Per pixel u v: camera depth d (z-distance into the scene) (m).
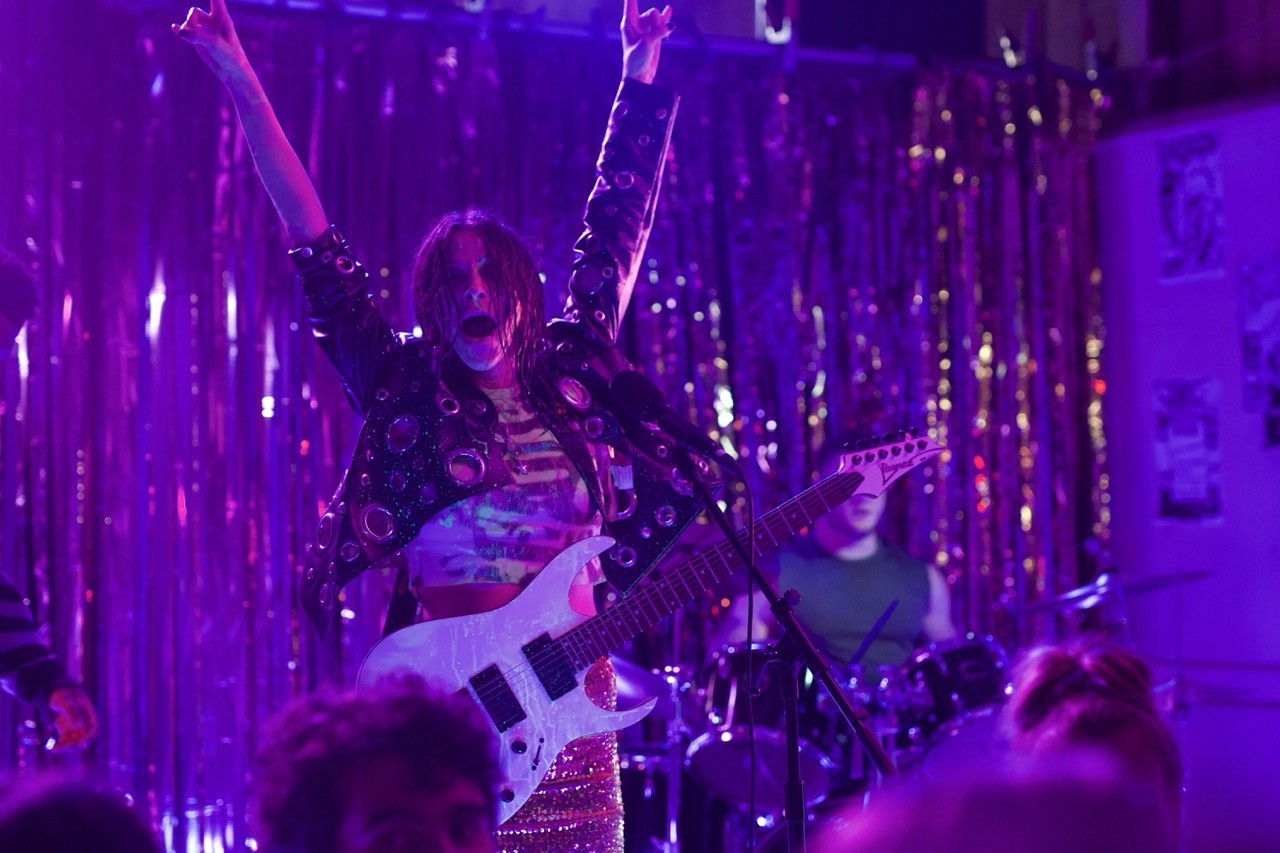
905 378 5.44
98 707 4.27
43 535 4.21
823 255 5.34
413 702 1.11
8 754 4.17
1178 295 5.58
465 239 2.45
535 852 2.29
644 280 5.06
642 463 2.49
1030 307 5.62
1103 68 5.76
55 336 4.25
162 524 4.36
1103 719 1.56
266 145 2.47
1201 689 4.90
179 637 4.38
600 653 2.34
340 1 4.64
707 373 5.12
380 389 2.43
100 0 4.36
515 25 4.88
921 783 0.70
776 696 4.11
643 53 2.84
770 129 5.28
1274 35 5.40
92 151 4.34
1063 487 5.63
